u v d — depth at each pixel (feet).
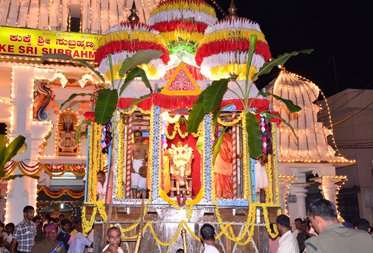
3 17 42.14
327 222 10.96
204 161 26.71
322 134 50.08
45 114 41.55
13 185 39.06
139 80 27.48
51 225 22.50
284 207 45.14
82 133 37.58
